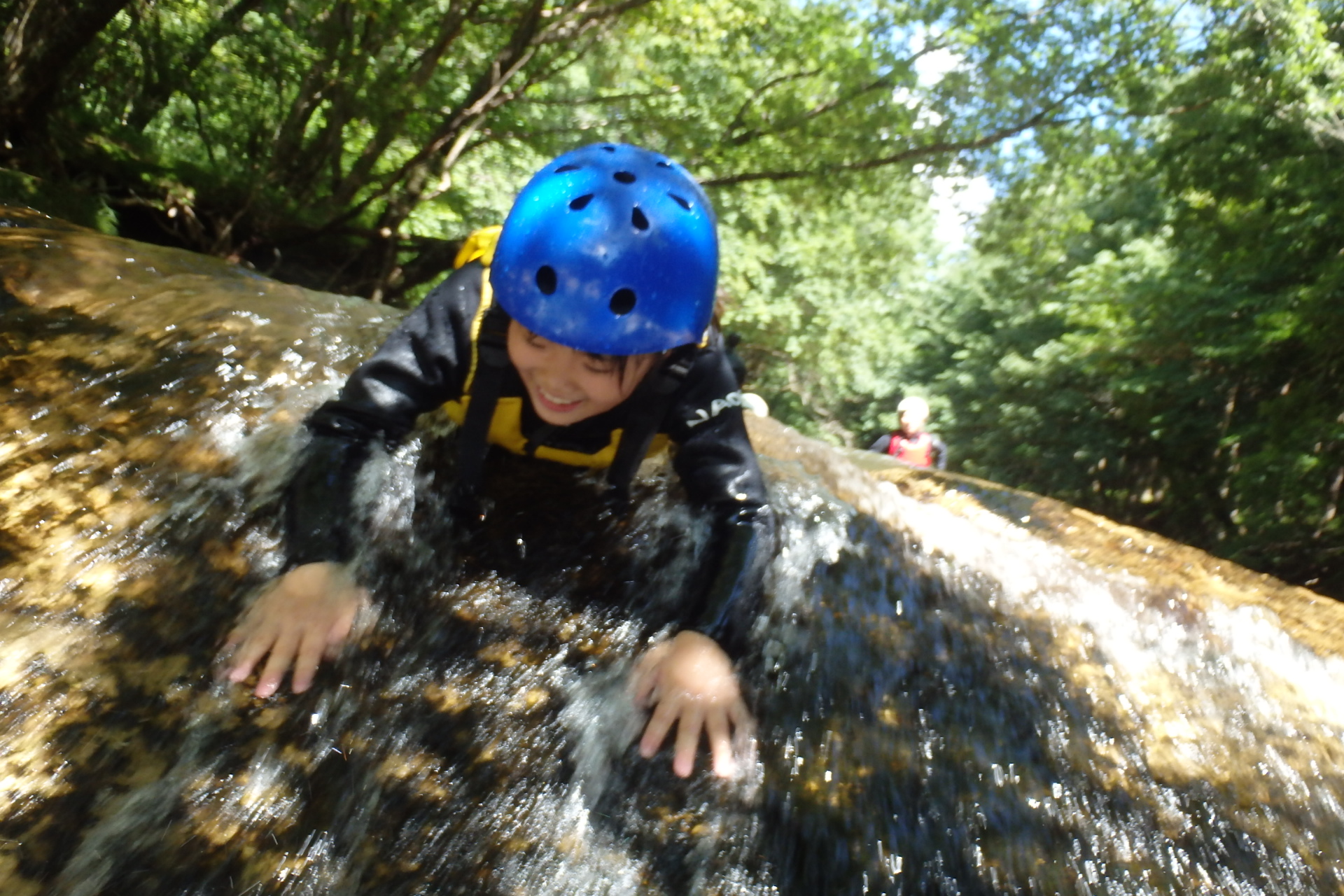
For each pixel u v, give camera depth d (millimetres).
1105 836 1399
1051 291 20750
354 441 1744
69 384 1977
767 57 12266
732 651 1611
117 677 1297
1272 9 10945
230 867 1080
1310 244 12266
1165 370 14422
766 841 1272
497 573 1768
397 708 1381
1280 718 1865
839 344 22547
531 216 1719
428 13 10258
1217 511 16016
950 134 12477
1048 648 1925
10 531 1519
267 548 1639
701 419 1888
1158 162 12680
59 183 7137
